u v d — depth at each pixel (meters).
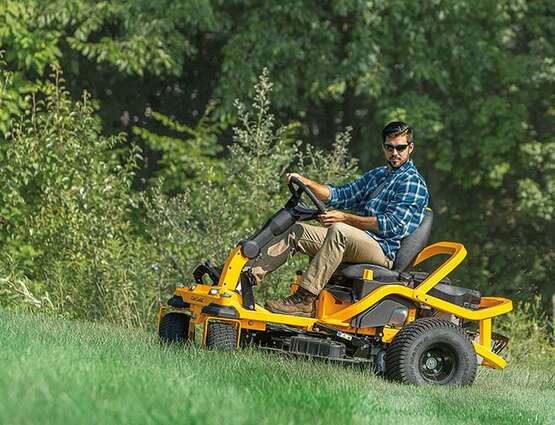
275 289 26.23
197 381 13.97
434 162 39.16
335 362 18.94
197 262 27.17
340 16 39.56
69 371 12.92
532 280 41.09
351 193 19.89
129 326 25.91
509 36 37.22
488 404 16.73
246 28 37.88
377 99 37.31
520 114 37.81
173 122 39.22
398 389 17.22
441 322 18.42
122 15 36.81
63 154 28.66
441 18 36.16
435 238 41.22
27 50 34.69
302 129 43.00
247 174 29.20
